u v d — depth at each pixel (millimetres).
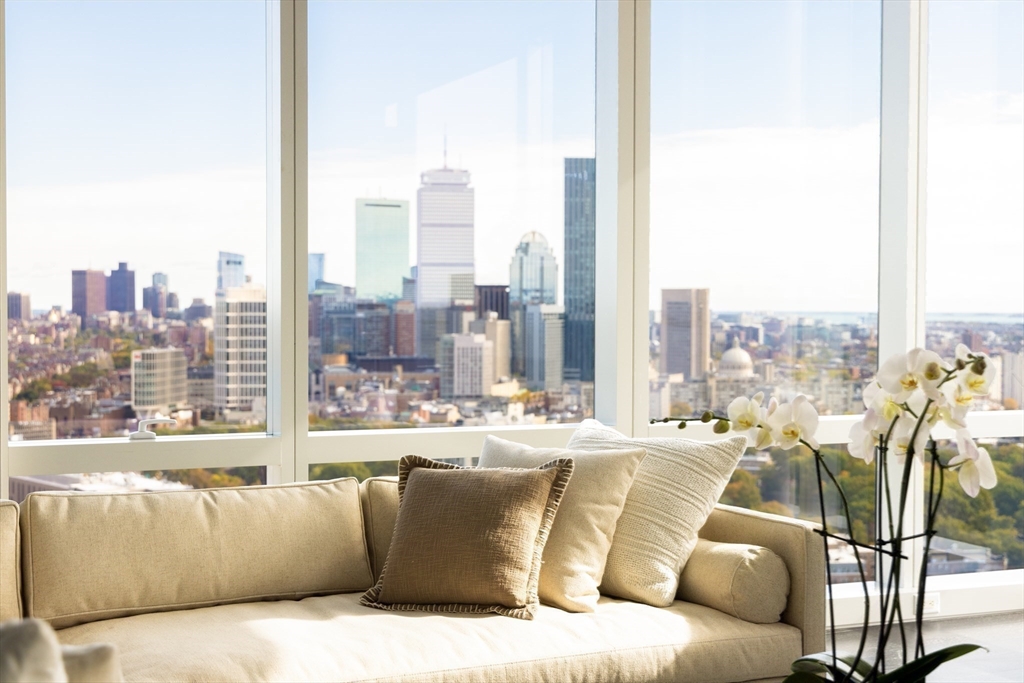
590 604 2559
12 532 2414
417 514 2619
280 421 3340
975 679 3320
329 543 2742
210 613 2471
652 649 2363
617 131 3666
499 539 2518
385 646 2236
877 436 1658
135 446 3170
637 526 2711
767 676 2488
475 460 3582
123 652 2162
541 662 2252
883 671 1733
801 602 2582
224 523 2637
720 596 2576
